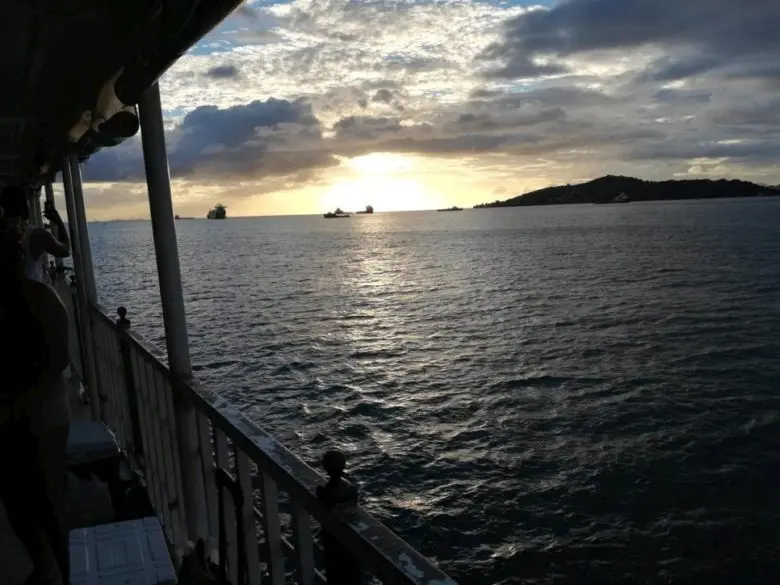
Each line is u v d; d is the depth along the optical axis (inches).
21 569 129.0
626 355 1592.0
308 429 1098.1
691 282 2866.6
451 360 1571.1
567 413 1187.3
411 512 820.0
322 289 2960.1
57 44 105.6
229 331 1895.9
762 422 1103.0
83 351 250.1
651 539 749.9
